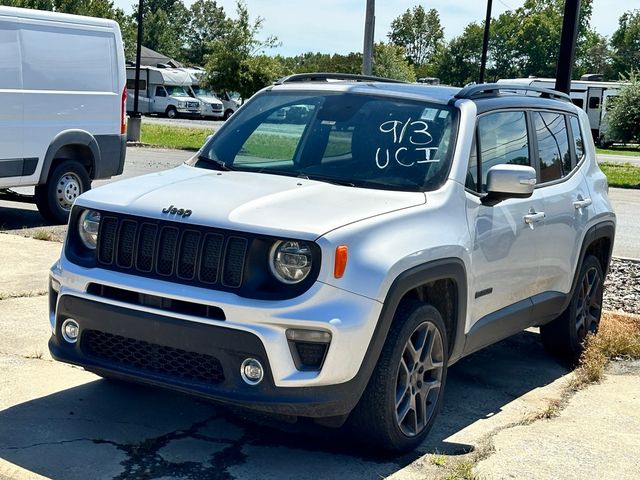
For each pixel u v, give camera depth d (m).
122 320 4.47
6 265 8.70
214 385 4.33
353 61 45.22
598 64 117.56
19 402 5.14
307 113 5.70
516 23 108.75
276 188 4.88
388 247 4.50
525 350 7.23
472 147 5.47
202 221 4.39
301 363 4.28
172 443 4.73
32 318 6.84
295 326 4.21
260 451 4.71
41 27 11.01
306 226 4.34
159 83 54.19
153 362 4.51
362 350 4.34
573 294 6.72
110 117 12.09
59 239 10.50
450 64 108.00
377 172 5.21
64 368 5.76
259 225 4.32
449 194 5.12
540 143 6.34
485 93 5.95
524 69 108.88
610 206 7.21
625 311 8.78
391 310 4.46
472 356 6.95
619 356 7.13
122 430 4.86
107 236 4.65
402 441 4.71
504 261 5.57
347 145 5.41
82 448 4.59
